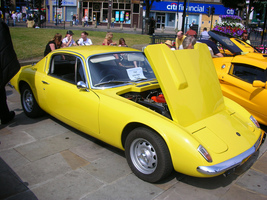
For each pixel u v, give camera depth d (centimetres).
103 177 350
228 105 430
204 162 292
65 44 898
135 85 411
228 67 589
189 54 392
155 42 1248
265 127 551
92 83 402
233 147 322
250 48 696
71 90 422
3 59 425
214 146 313
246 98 542
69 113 432
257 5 2569
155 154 324
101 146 438
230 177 363
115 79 418
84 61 417
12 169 362
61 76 461
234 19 1120
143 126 336
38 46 1323
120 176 354
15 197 305
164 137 307
